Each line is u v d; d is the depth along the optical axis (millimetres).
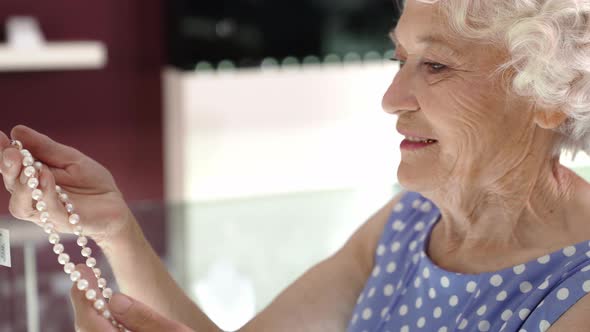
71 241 1667
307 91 4746
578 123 1151
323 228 2129
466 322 1199
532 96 1130
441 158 1197
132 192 4973
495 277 1194
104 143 4883
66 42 4660
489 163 1179
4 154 1051
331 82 4785
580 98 1107
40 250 1641
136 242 1262
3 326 1627
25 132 1147
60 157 1171
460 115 1159
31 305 1630
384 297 1359
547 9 1081
